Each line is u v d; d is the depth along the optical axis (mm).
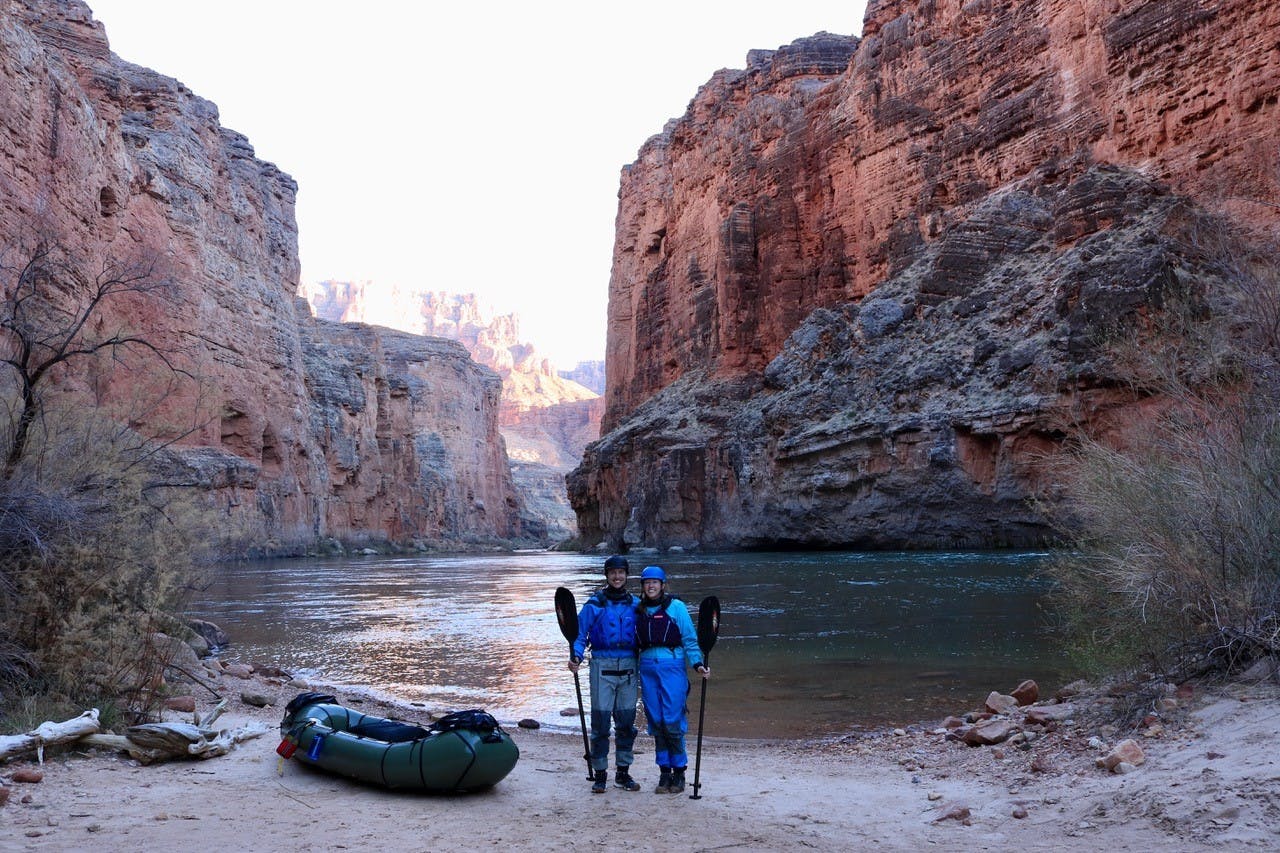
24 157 31125
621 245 81125
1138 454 8469
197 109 59375
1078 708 6973
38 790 5375
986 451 31578
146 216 47094
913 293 39062
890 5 48906
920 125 44219
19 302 9578
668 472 48375
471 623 18625
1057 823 4691
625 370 78750
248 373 60125
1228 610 6781
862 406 37125
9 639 7348
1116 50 33406
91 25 47844
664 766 5789
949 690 9797
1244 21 28578
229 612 21594
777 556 36906
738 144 57125
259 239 66938
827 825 4996
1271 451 7164
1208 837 4109
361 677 11984
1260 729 5285
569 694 10625
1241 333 8562
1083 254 29922
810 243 51188
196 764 6336
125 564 8227
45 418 9000
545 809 5355
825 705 9336
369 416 92312
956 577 22484
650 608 5953
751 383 51031
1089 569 8406
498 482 135125
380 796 5582
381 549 86625
